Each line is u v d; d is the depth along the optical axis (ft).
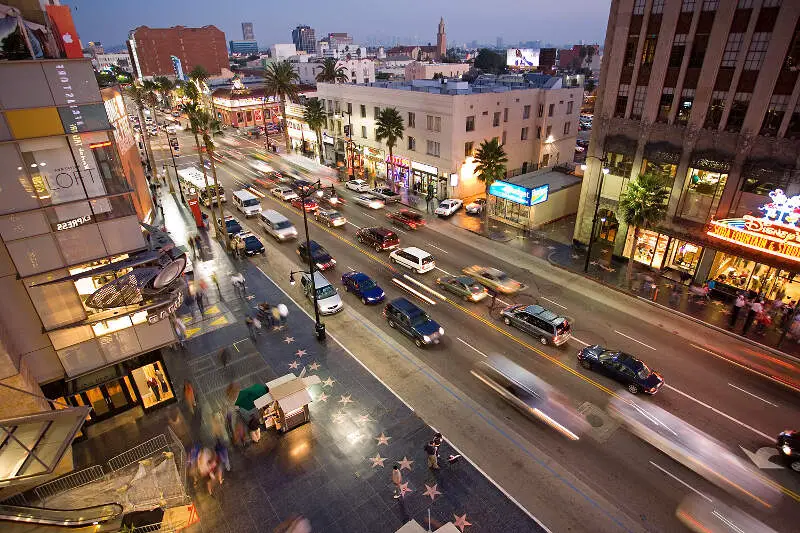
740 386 67.72
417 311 82.17
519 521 48.52
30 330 52.80
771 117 78.69
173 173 203.92
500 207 141.69
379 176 188.44
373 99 177.27
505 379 70.18
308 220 143.02
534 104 166.50
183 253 59.93
